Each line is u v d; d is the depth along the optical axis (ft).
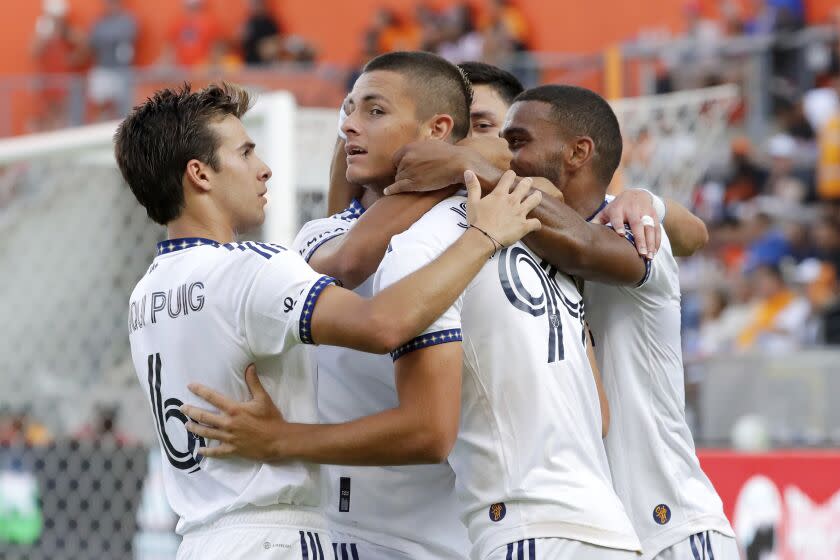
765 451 51.26
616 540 23.72
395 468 26.66
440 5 126.72
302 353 24.86
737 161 99.81
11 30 131.95
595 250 25.31
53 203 60.08
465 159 24.73
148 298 25.07
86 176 58.59
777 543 48.47
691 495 28.04
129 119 25.66
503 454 23.97
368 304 22.56
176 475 24.91
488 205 23.84
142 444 51.98
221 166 25.20
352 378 26.84
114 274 57.11
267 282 23.24
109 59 128.36
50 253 59.62
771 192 99.14
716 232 98.17
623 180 65.51
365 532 26.86
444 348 23.11
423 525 26.58
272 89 87.30
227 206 25.40
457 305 23.54
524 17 124.67
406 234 24.32
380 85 25.90
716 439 56.90
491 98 31.24
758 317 88.58
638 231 26.53
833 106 99.14
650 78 76.74
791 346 85.40
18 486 53.26
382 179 26.14
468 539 26.66
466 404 24.36
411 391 23.07
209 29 126.93
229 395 23.93
